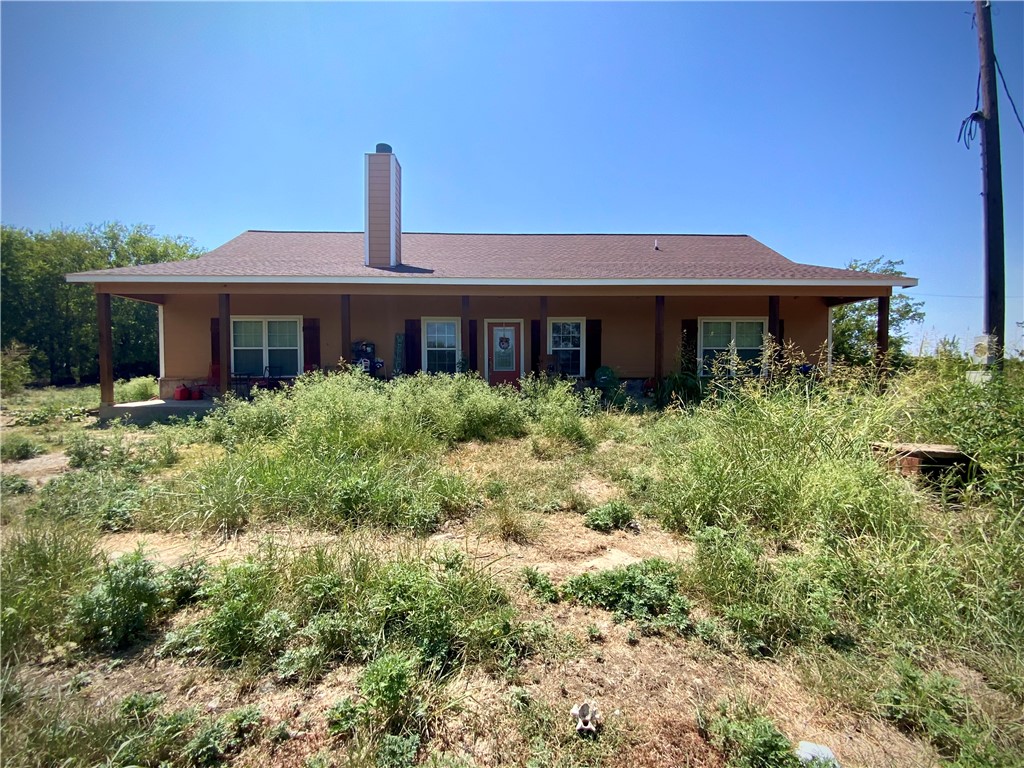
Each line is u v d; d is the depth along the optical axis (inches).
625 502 165.5
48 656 84.5
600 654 87.0
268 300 475.8
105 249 1101.1
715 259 513.3
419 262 482.0
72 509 147.8
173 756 64.0
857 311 717.9
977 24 298.8
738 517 139.3
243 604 89.1
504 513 145.1
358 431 219.1
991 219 299.4
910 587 98.7
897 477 147.1
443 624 87.4
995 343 265.3
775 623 92.9
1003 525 120.3
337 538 130.2
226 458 185.9
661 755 65.8
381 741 66.3
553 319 508.1
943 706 73.5
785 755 63.4
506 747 66.9
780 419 179.8
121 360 936.3
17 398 494.3
